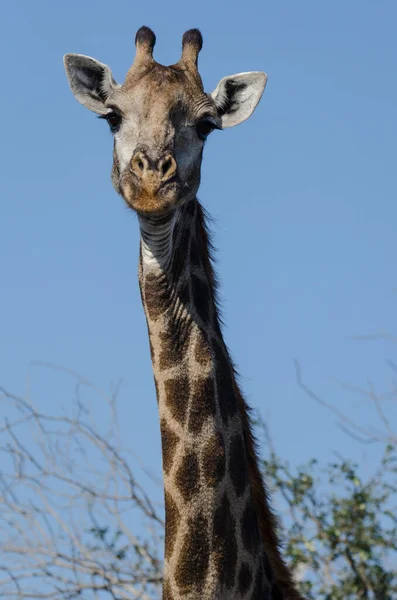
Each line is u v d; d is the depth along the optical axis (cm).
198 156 1400
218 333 1395
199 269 1404
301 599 1377
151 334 1370
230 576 1302
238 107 1509
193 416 1333
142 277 1391
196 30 1459
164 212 1311
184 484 1314
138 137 1355
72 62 1500
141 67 1412
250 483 1368
